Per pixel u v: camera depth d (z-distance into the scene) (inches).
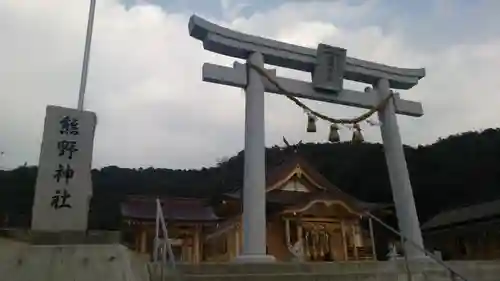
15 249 235.6
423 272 382.3
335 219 1041.5
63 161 283.3
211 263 319.9
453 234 1323.8
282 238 1000.2
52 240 247.1
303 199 986.1
